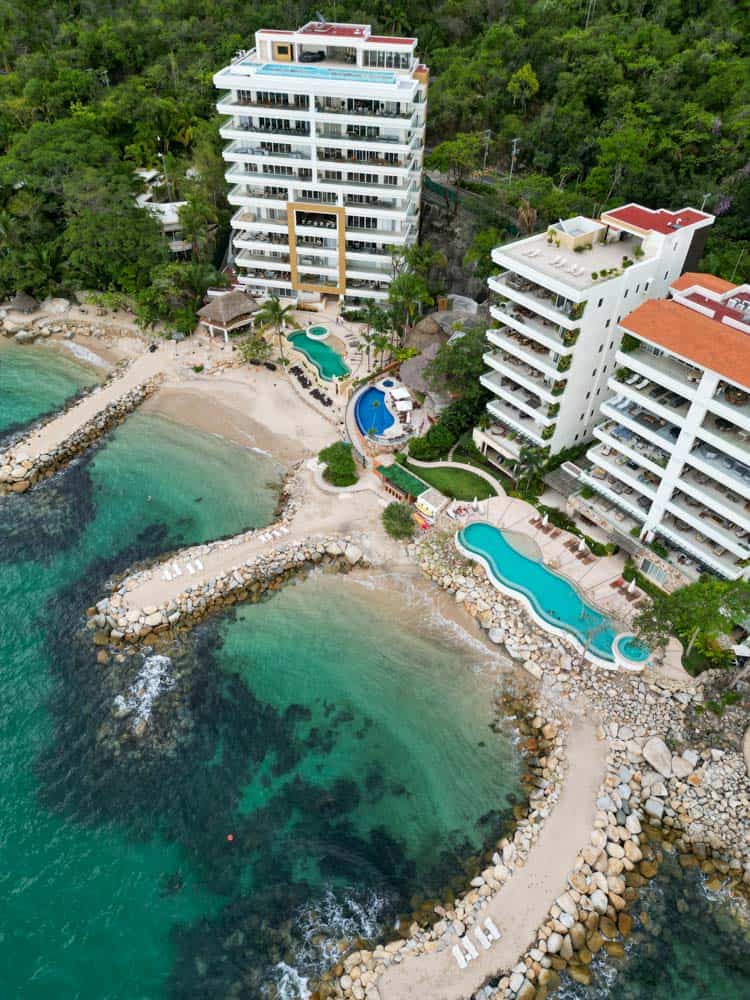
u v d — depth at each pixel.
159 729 62.56
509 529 76.62
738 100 110.62
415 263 96.62
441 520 78.50
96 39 142.50
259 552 76.38
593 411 79.38
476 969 48.41
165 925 51.50
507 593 71.38
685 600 60.91
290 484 84.62
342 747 61.47
